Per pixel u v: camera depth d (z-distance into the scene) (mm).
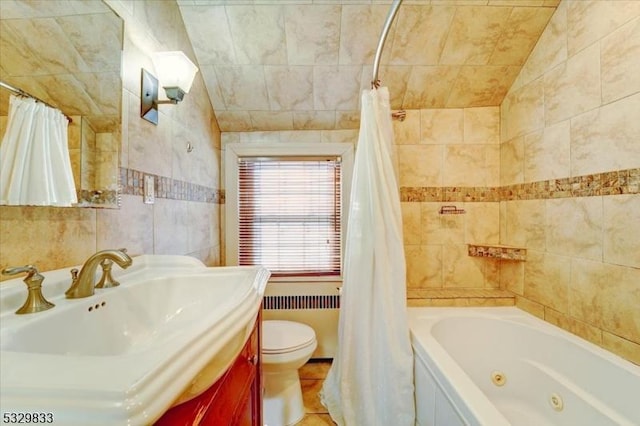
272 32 1517
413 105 1918
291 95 1807
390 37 1557
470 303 1748
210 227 1788
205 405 559
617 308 1138
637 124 1065
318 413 1511
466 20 1493
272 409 1417
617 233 1137
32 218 679
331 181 2018
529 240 1644
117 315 756
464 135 1938
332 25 1504
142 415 294
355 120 1959
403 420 1220
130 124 1006
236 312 559
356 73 1722
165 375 340
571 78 1355
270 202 2016
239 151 1980
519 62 1670
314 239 2021
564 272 1398
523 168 1694
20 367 335
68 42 767
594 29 1231
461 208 1938
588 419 1135
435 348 1174
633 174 1078
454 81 1781
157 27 1197
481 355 1558
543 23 1496
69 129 765
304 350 1449
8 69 621
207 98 1755
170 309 892
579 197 1312
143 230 1081
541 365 1373
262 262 2012
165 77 1117
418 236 1943
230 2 1397
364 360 1361
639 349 1059
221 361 547
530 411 1368
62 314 611
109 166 890
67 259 768
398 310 1302
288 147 1983
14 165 632
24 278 599
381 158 1379
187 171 1465
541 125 1550
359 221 1434
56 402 295
